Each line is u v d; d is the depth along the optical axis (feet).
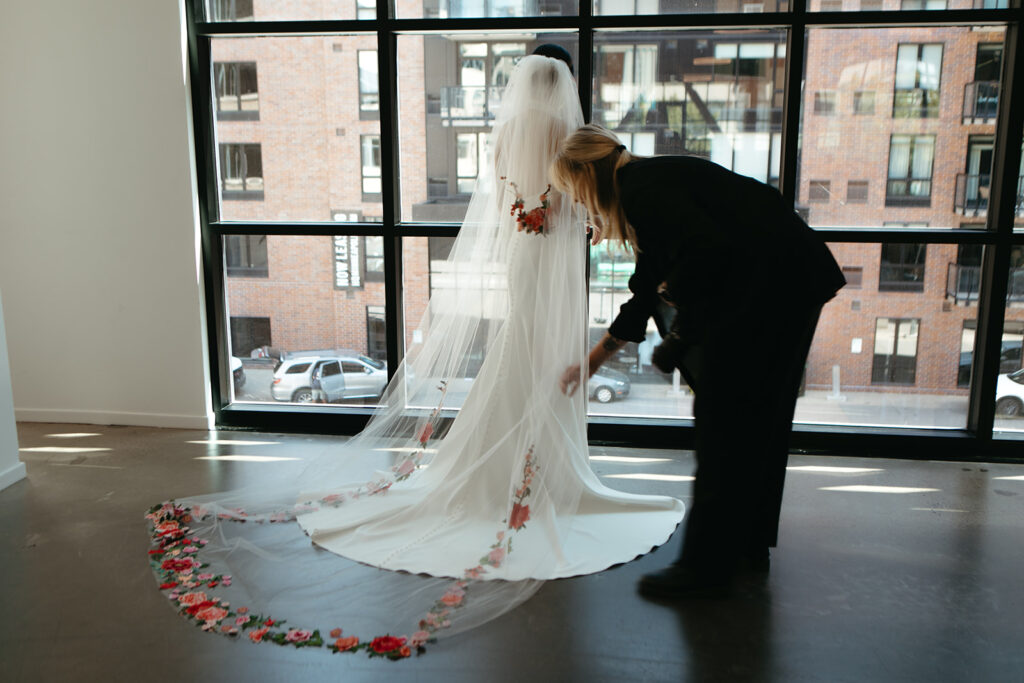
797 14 10.42
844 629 6.96
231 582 7.64
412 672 6.30
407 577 7.69
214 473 10.56
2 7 11.20
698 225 6.49
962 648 6.69
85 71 11.29
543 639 6.75
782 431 7.55
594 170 7.23
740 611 7.23
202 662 6.43
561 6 10.94
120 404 12.41
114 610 7.22
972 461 11.18
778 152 11.07
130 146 11.45
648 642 6.72
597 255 11.62
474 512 8.50
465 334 9.16
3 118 11.53
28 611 7.20
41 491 9.94
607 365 11.98
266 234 11.85
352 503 9.14
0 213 11.87
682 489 10.03
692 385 7.27
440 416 9.50
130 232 11.73
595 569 7.82
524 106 8.20
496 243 8.68
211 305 12.05
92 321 12.13
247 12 11.31
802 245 6.71
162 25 11.05
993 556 8.35
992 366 11.00
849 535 8.83
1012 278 10.97
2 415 9.97
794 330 6.79
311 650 6.58
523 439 8.33
